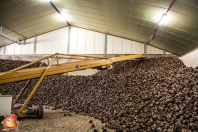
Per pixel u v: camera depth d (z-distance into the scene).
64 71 9.22
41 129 6.15
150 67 17.27
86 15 20.59
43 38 27.56
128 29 20.55
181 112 6.44
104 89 13.49
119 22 19.28
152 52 23.77
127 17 17.11
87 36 26.30
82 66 10.09
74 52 26.31
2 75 7.21
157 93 9.34
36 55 27.22
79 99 13.95
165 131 5.84
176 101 7.27
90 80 15.98
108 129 6.71
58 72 8.97
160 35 18.39
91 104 12.50
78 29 26.86
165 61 17.34
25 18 20.86
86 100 13.34
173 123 6.27
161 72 11.77
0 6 17.22
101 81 14.87
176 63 16.11
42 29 25.91
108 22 20.50
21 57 27.69
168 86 9.17
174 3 11.72
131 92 11.29
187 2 11.00
